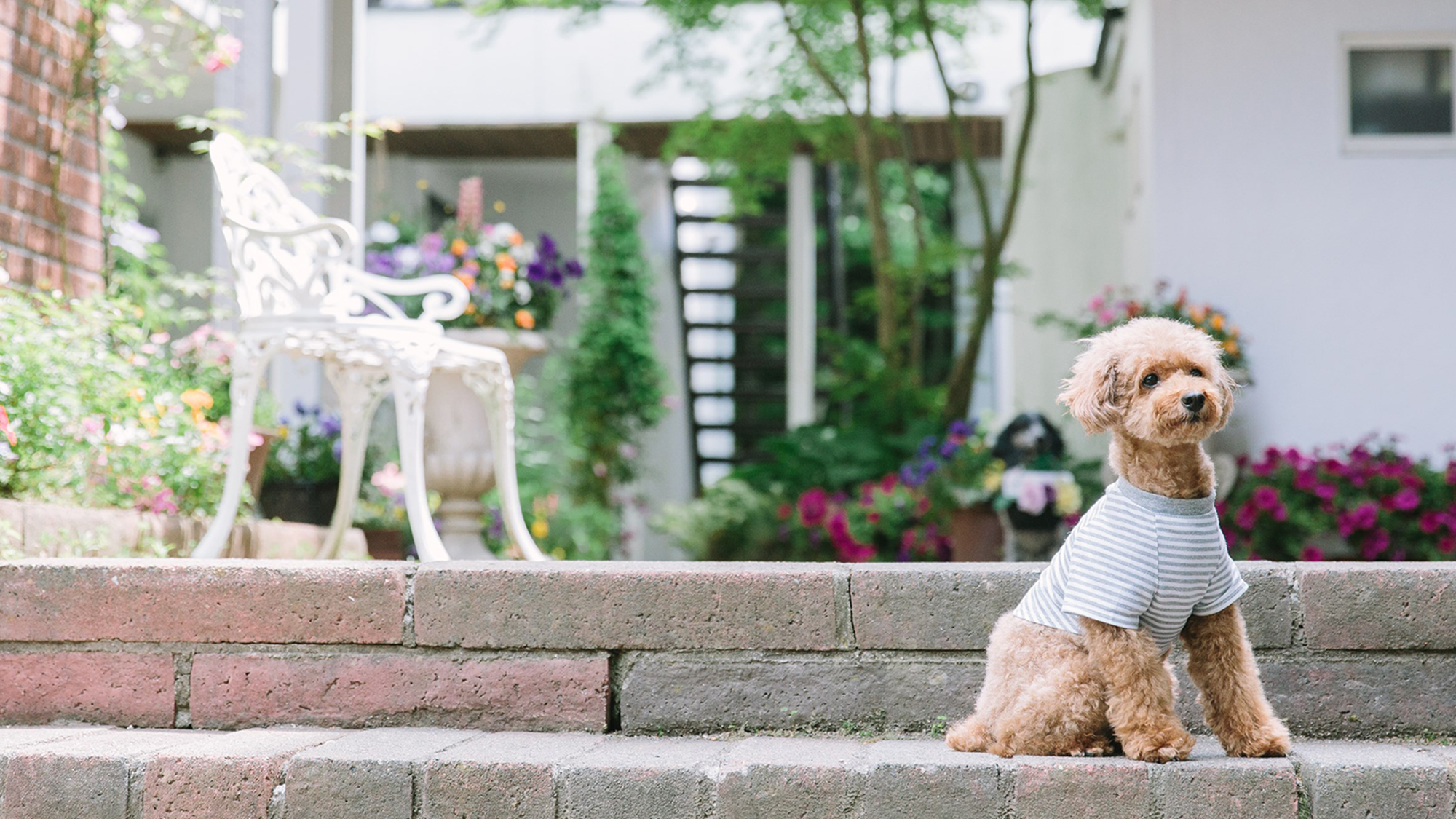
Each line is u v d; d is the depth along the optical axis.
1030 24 8.36
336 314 3.67
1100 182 10.16
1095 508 2.52
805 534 7.79
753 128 9.70
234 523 3.97
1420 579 2.79
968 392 8.90
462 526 5.82
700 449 13.41
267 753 2.53
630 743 2.76
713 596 2.90
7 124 4.20
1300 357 7.25
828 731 2.86
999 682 2.54
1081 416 2.47
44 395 3.64
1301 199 7.29
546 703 2.90
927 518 7.19
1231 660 2.47
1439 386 7.17
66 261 4.50
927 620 2.87
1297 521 6.27
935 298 14.09
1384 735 2.79
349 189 7.18
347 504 4.25
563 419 9.52
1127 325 2.53
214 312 5.29
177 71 6.95
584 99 10.53
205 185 10.20
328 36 7.11
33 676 2.96
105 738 2.71
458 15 10.70
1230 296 7.30
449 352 3.98
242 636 2.94
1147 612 2.42
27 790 2.51
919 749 2.61
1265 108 7.32
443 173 12.07
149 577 2.96
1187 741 2.37
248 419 3.64
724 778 2.44
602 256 9.80
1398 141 7.26
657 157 11.63
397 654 2.93
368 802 2.47
